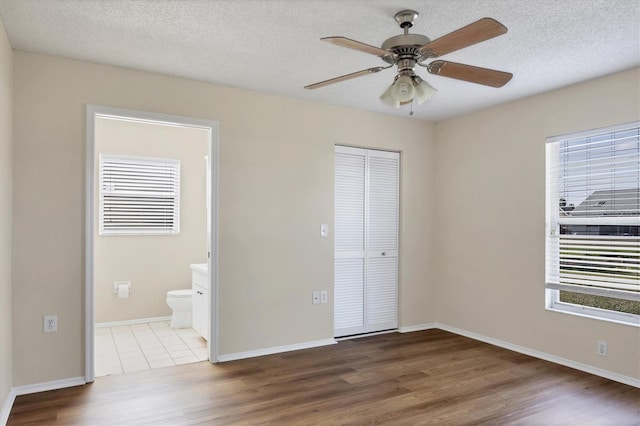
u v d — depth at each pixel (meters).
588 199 3.58
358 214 4.59
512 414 2.73
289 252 4.05
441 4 2.32
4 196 2.68
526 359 3.81
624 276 3.33
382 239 4.75
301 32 2.69
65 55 3.07
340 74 3.44
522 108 4.06
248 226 3.84
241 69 3.34
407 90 2.31
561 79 3.50
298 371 3.48
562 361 3.68
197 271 4.66
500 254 4.26
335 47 2.92
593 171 3.55
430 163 5.01
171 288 5.37
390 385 3.19
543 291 3.86
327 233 4.27
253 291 3.86
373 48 2.16
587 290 3.55
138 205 5.20
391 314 4.82
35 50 2.98
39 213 3.03
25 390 2.98
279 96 4.00
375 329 4.71
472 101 4.14
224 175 3.72
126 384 3.17
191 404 2.84
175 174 5.40
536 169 3.93
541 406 2.84
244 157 3.82
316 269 4.21
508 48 2.88
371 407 2.81
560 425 2.59
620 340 3.28
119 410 2.74
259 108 3.90
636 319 3.27
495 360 3.78
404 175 4.82
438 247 5.00
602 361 3.39
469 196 4.61
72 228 3.13
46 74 3.06
